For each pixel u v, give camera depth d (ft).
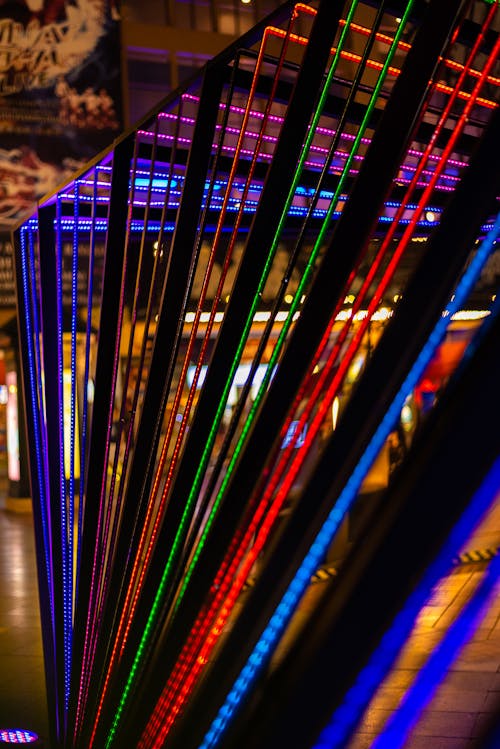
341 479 6.91
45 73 54.95
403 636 6.14
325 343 8.26
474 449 5.37
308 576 7.29
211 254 11.21
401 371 6.48
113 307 13.88
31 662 24.56
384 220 17.25
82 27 55.52
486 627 20.92
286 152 9.47
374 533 5.90
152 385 12.03
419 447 5.78
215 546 9.53
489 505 5.87
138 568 12.48
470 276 6.48
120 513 13.02
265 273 9.85
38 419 17.93
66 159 55.36
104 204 16.31
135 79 57.00
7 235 53.93
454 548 5.79
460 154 15.19
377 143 7.53
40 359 17.81
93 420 14.24
